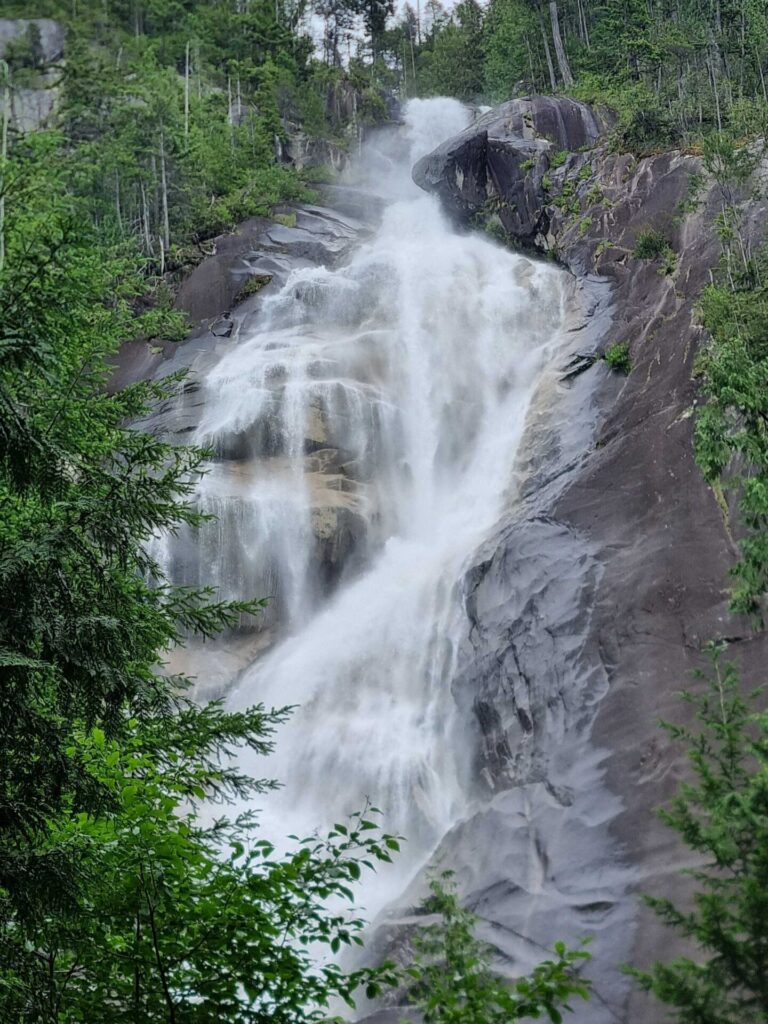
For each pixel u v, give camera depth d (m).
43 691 12.95
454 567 37.19
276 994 10.37
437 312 50.06
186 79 86.31
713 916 13.30
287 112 89.25
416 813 31.47
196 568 41.78
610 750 26.23
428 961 12.95
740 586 24.94
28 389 16.20
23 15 100.19
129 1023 10.15
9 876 10.55
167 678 16.72
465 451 45.38
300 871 10.58
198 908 10.48
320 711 36.06
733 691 24.84
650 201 47.84
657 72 65.31
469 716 31.22
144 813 10.69
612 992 20.86
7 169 24.33
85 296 18.42
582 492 33.72
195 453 17.14
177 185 69.19
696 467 30.95
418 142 93.81
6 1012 10.38
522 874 24.66
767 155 41.22
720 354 24.75
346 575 43.06
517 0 83.81
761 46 60.50
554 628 29.92
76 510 12.90
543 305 48.91
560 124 59.91
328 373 47.91
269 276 59.06
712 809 14.66
